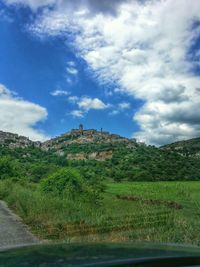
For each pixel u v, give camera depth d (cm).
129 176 8606
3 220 1486
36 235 1182
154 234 984
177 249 209
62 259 174
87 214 1431
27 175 4541
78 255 184
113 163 10594
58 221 1282
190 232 922
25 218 1484
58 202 1652
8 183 2989
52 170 4322
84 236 1096
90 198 2178
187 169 9631
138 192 4144
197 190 4512
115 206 1897
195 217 1109
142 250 202
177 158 10506
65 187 2170
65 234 1146
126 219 1155
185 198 3095
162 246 219
